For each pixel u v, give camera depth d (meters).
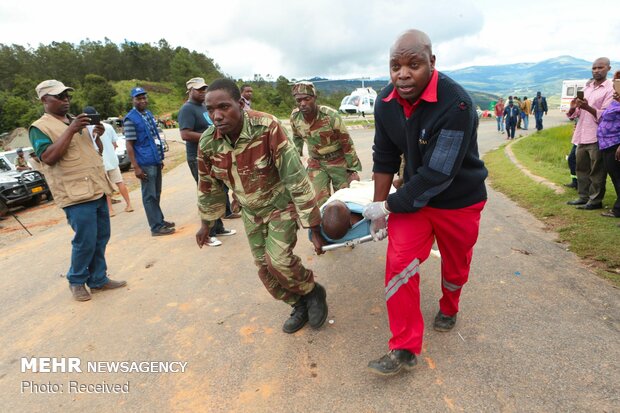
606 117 4.78
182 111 5.55
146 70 111.88
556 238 4.63
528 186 7.11
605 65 5.18
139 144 5.76
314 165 4.83
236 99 2.53
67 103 3.98
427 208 2.56
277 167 2.76
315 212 2.81
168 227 6.34
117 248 5.73
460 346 2.83
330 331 3.19
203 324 3.50
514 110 16.73
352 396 2.47
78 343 3.40
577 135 5.41
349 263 4.48
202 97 5.63
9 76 93.75
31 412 2.63
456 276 2.82
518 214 5.72
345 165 4.69
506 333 2.92
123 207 8.59
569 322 2.98
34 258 5.85
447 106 2.18
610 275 3.59
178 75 97.62
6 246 6.76
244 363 2.91
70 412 2.61
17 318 3.97
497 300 3.38
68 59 104.31
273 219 2.88
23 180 10.26
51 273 5.16
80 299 4.17
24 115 66.00
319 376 2.68
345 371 2.71
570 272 3.74
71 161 3.86
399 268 2.45
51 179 3.85
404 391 2.46
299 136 4.80
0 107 67.31
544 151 11.18
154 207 6.08
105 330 3.57
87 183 3.94
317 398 2.48
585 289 3.41
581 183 5.56
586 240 4.38
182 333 3.40
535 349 2.71
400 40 2.18
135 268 4.93
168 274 4.66
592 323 2.94
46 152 3.70
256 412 2.43
